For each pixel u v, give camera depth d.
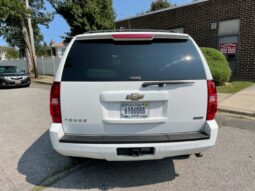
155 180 3.33
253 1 11.27
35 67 19.00
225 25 12.49
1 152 4.36
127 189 3.13
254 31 11.43
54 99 2.95
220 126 5.62
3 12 16.69
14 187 3.22
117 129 2.96
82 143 2.88
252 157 3.99
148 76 2.93
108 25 17.98
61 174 3.54
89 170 3.65
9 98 10.10
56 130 2.93
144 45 3.06
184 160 3.90
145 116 2.94
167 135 2.97
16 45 28.95
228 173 3.49
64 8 17.27
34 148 4.51
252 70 11.77
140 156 2.92
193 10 13.67
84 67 2.97
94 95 2.90
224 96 8.41
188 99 2.95
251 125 5.69
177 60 3.01
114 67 2.96
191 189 3.10
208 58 10.45
